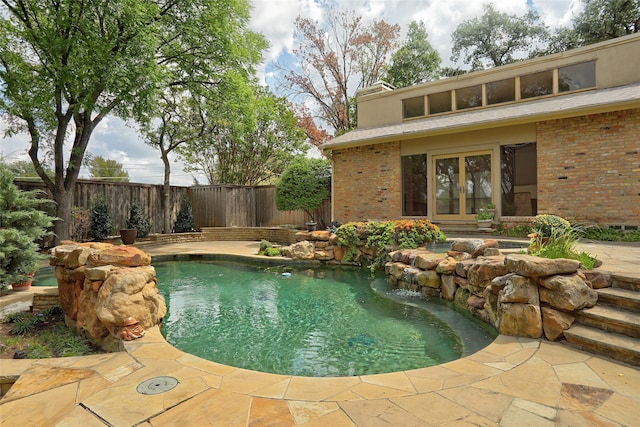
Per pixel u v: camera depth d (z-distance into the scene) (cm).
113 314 348
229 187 1516
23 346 379
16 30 863
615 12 1917
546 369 258
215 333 411
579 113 810
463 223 1033
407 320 442
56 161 958
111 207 1236
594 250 575
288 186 1309
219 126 1688
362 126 1351
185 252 1009
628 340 280
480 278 440
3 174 539
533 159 944
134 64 844
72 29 829
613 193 809
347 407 211
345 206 1225
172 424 195
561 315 315
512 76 1041
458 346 352
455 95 1148
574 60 954
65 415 205
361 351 352
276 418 200
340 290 609
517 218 947
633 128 788
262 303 535
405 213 1138
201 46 1094
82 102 868
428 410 206
